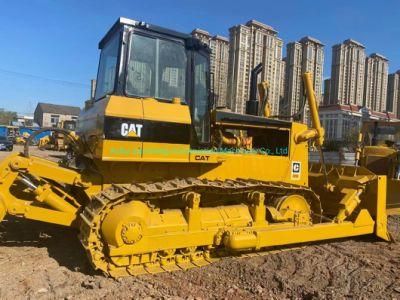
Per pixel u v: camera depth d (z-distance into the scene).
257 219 5.66
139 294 4.13
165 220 4.90
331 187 6.77
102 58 6.24
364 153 8.87
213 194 5.54
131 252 4.56
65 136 6.09
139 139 4.78
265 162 6.08
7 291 4.06
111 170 5.11
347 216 6.48
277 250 5.84
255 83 6.94
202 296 4.21
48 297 3.98
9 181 4.87
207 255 5.21
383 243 6.68
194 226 5.04
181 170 5.48
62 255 5.22
